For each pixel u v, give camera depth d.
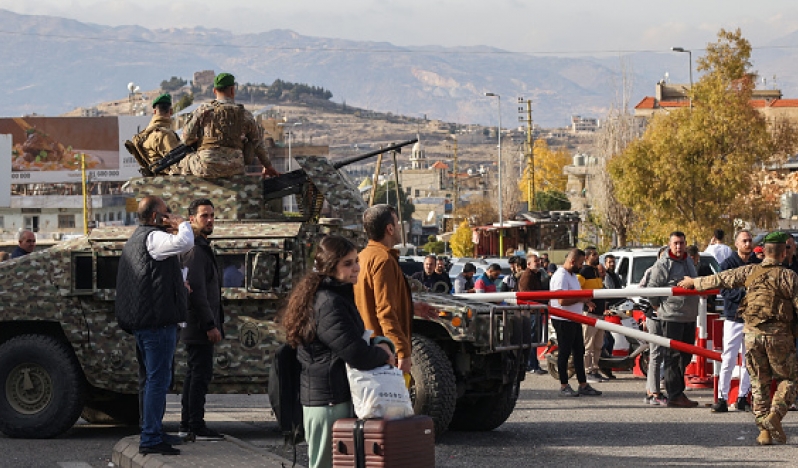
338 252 6.82
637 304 17.86
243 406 14.18
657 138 46.88
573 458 10.12
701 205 46.31
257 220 11.88
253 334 11.03
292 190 12.35
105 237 11.25
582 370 15.12
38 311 11.16
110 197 106.94
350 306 6.82
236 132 12.00
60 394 11.12
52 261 11.21
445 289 19.86
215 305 10.41
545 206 110.81
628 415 13.02
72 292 11.14
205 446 9.96
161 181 12.04
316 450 6.90
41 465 9.79
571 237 55.72
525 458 10.12
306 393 6.88
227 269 11.02
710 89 45.72
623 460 10.02
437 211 188.75
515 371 11.29
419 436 6.75
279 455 9.95
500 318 10.98
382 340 6.95
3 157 96.62
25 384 11.20
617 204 63.78
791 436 11.37
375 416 6.78
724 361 13.01
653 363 13.99
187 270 10.16
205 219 10.34
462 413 11.90
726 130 45.28
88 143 98.25
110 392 12.12
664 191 46.75
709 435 11.44
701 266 18.27
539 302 14.59
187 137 11.97
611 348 17.77
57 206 103.62
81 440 11.23
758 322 10.92
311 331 6.78
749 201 46.47
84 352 11.16
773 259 11.05
